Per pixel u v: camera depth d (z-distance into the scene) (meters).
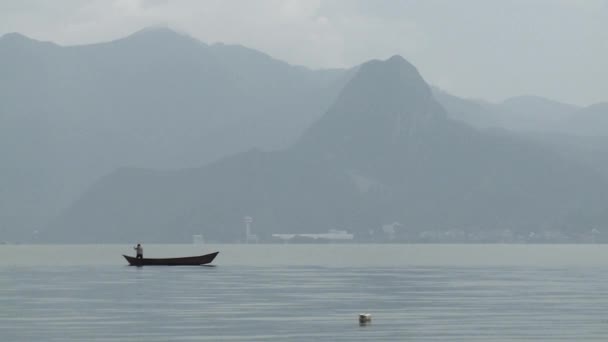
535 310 108.38
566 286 157.88
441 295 134.38
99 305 116.19
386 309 110.19
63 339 82.69
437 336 84.12
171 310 108.75
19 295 134.12
